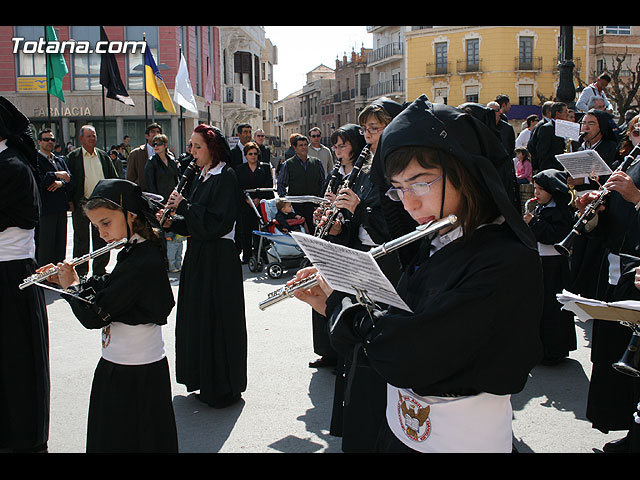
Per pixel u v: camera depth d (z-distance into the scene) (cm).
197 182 463
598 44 3975
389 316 183
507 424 191
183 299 455
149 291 306
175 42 2623
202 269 445
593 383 373
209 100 2488
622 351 357
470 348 172
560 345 514
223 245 446
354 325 197
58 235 841
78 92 2609
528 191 839
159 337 320
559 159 488
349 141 457
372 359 185
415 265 210
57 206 830
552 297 512
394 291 175
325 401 457
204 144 445
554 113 805
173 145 2684
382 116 386
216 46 3259
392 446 198
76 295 303
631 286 322
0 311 363
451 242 188
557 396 459
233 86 3469
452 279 179
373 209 363
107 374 309
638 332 241
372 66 5428
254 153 1015
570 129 680
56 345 588
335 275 190
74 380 500
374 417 303
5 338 363
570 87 960
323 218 405
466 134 179
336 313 205
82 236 875
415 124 178
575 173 485
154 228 324
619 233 357
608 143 594
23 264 372
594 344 374
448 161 177
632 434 276
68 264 316
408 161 178
